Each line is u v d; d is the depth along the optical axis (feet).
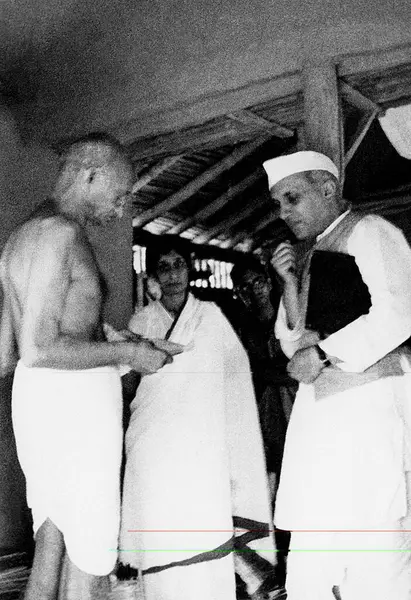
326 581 9.36
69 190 9.62
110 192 9.70
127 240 16.06
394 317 9.09
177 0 13.60
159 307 12.07
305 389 9.89
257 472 11.89
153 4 13.83
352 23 12.00
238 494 11.80
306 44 12.35
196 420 11.16
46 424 9.06
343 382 9.50
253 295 15.01
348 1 12.05
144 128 14.33
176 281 11.79
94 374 9.32
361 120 14.17
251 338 14.71
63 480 9.04
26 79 15.07
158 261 11.85
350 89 12.85
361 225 9.64
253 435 11.94
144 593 11.08
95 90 14.48
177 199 21.71
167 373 11.35
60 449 9.04
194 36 13.47
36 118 15.03
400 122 15.26
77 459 9.05
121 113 14.25
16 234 9.56
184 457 11.05
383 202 26.66
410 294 9.27
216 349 11.50
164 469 11.04
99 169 9.61
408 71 12.53
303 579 9.47
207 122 14.28
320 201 10.03
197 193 23.47
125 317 15.88
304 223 10.08
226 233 26.21
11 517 14.15
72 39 14.60
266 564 11.86
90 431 9.16
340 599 9.53
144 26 13.96
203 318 11.64
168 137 14.92
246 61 12.92
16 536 14.19
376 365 9.49
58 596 9.13
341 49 12.06
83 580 9.05
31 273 8.94
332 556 9.30
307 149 12.34
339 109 12.23
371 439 9.27
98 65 14.46
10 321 9.71
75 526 9.00
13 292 9.45
